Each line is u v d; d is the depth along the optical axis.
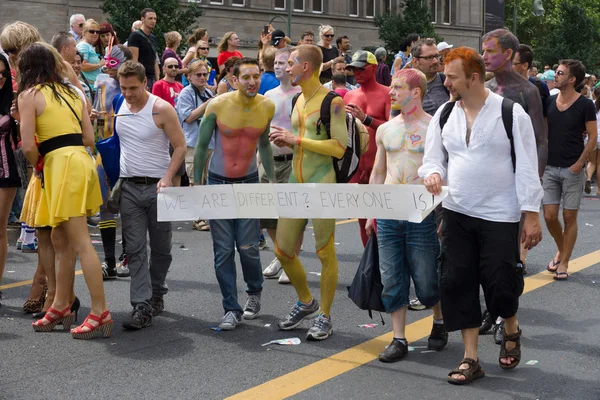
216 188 6.24
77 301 6.65
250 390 5.14
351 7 44.22
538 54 39.88
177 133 6.45
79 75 9.97
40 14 32.78
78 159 6.15
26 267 8.70
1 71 6.76
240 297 7.49
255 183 6.56
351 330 6.48
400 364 5.68
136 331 6.42
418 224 5.70
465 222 5.23
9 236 9.99
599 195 16.02
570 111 8.22
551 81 17.31
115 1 26.33
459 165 5.21
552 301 7.45
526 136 5.09
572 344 6.16
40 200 6.24
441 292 5.33
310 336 6.18
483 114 5.14
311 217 5.95
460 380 5.26
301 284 6.43
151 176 6.50
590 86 22.67
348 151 6.18
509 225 5.17
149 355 5.82
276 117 7.90
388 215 5.63
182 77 14.12
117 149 6.55
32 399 4.98
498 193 5.16
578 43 38.78
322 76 13.57
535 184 5.06
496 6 34.81
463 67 5.09
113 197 6.51
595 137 8.16
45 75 6.16
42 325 6.36
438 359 5.79
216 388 5.18
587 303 7.38
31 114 6.09
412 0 35.78
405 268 5.81
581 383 5.32
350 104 7.22
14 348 5.96
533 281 8.24
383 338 6.27
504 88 6.57
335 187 5.83
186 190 6.31
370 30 44.66
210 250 9.73
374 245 5.89
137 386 5.20
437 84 7.61
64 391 5.11
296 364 5.65
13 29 6.86
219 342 6.14
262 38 11.91
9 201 6.90
